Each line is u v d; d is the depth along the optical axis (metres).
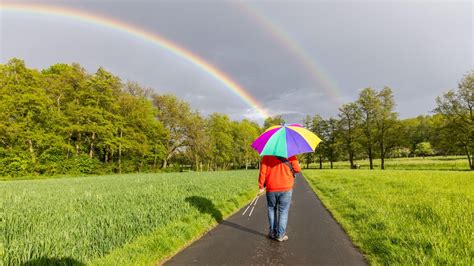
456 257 4.46
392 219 7.08
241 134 85.12
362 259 5.05
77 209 8.66
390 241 5.54
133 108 53.62
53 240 5.03
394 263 4.53
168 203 9.20
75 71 47.94
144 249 5.23
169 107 60.47
